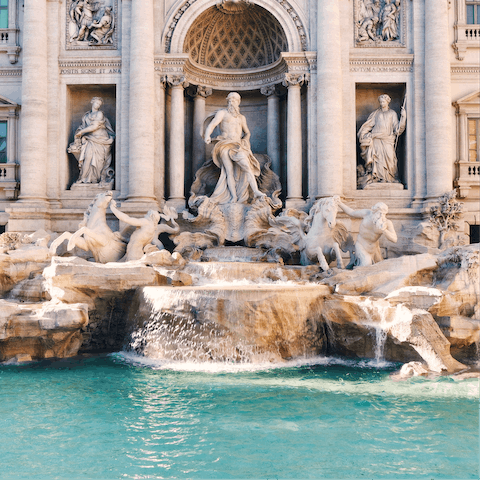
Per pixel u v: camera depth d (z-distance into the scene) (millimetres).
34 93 25328
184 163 27672
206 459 8703
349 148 25750
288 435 9727
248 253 22672
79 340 16422
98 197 21812
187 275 17688
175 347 15258
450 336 15258
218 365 14688
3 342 15094
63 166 26078
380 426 10195
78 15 26344
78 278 16609
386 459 8734
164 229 23000
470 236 27391
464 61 27219
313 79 25453
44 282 17219
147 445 9258
